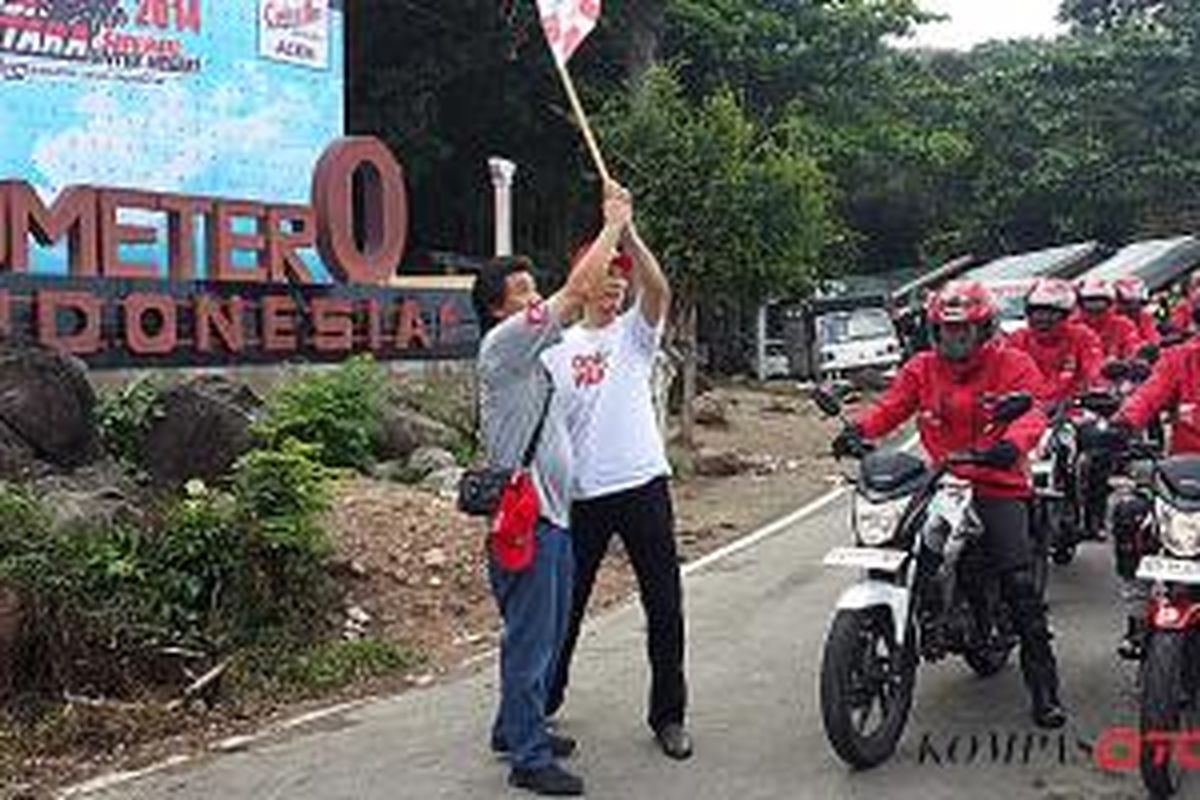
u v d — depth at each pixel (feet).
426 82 93.20
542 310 19.48
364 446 41.57
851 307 110.11
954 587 21.97
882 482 20.84
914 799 19.36
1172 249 61.36
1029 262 71.87
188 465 35.12
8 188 45.85
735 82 105.50
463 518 34.86
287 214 54.80
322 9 63.36
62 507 28.45
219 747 23.11
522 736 20.22
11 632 24.58
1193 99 124.16
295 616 28.12
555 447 20.07
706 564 37.14
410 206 102.68
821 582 33.99
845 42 107.65
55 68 53.72
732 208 55.77
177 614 26.86
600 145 56.65
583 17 21.71
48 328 46.21
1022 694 24.09
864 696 20.59
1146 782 18.90
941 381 22.77
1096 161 125.49
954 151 116.47
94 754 23.13
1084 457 31.65
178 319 50.26
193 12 58.23
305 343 54.60
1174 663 18.79
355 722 24.08
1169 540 19.02
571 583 20.83
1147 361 29.22
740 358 117.60
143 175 56.59
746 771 20.70
